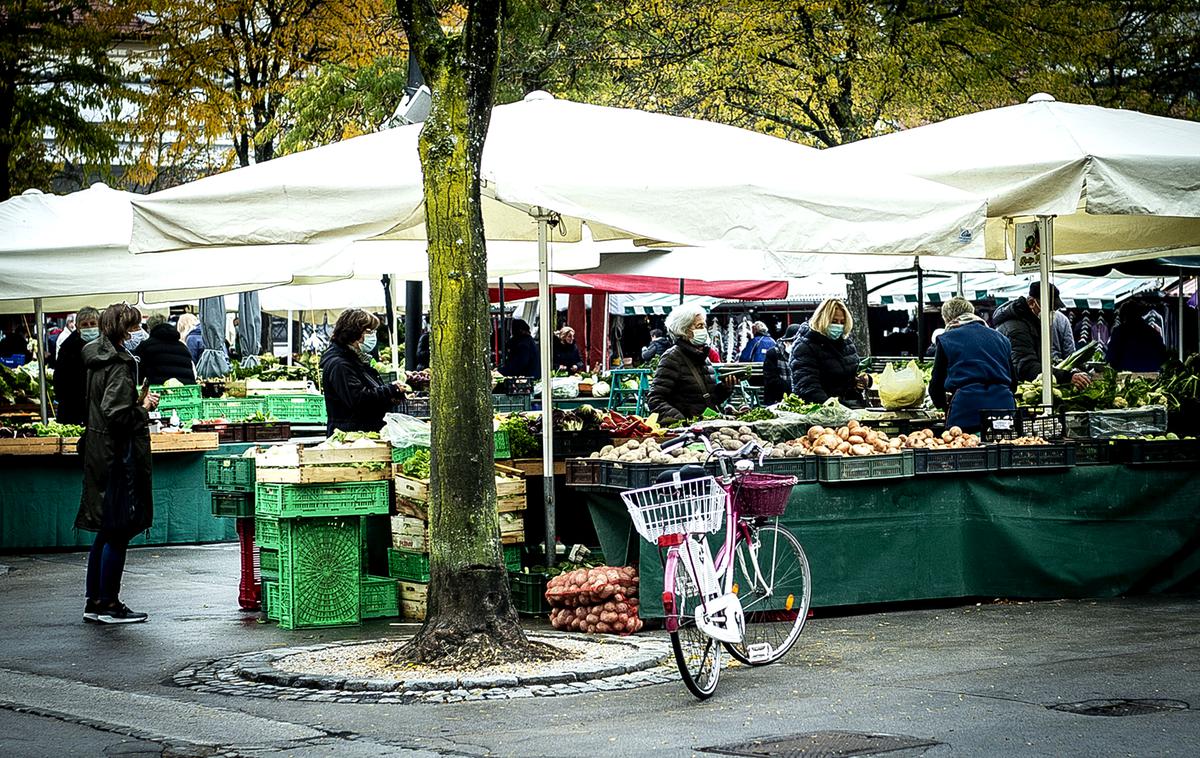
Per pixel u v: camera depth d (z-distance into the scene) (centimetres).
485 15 870
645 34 2666
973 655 905
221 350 2706
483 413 881
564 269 1600
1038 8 2534
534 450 1177
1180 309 2311
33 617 1118
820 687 817
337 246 1572
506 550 1103
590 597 998
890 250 1016
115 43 3042
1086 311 3706
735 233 983
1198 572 1177
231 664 908
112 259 1496
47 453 1538
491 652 867
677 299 3641
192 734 725
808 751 662
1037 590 1135
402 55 2866
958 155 1152
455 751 680
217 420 1748
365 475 1061
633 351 3878
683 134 1062
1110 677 826
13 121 2859
